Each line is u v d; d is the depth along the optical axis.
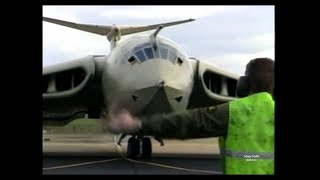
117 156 21.30
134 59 17.28
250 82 4.97
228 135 4.74
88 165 16.61
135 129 4.40
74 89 19.34
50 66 19.27
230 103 4.75
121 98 17.75
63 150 26.55
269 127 4.85
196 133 4.46
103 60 19.62
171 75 16.66
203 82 20.19
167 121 4.15
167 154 23.67
